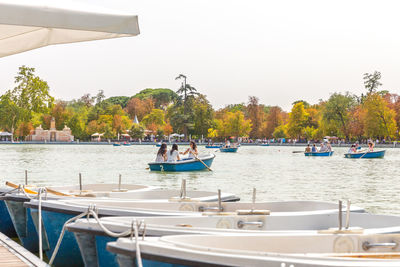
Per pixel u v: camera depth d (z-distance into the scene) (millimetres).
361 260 3787
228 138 116125
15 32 6121
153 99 163500
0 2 4594
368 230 5312
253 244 4766
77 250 6477
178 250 3934
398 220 6129
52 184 17938
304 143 104062
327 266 3650
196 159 23562
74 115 119688
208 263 3787
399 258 4316
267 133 122312
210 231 4914
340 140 97125
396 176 22625
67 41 6121
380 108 81938
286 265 3693
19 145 87750
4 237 6855
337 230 5117
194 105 107688
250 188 16922
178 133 113312
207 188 16750
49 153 48812
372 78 99250
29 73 105812
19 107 103938
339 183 19062
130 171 24156
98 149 65875
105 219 5324
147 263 4125
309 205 7352
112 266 5121
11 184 8703
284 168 27906
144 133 117188
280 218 6121
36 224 6938
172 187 16938
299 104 104312
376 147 81750
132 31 5094
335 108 93375
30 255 5754
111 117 124188
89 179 20031
